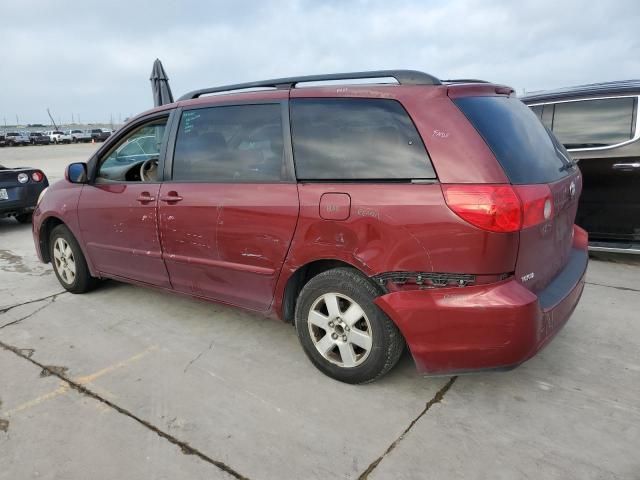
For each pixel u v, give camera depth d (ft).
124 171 12.72
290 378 9.59
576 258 10.16
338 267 9.11
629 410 8.38
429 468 7.14
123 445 7.75
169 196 11.01
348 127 8.77
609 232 15.83
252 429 8.08
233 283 10.46
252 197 9.65
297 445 7.68
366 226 8.25
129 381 9.61
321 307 9.37
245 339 11.31
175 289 11.80
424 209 7.73
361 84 9.08
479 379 9.42
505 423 8.11
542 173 8.45
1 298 14.37
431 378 9.48
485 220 7.31
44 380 9.70
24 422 8.37
